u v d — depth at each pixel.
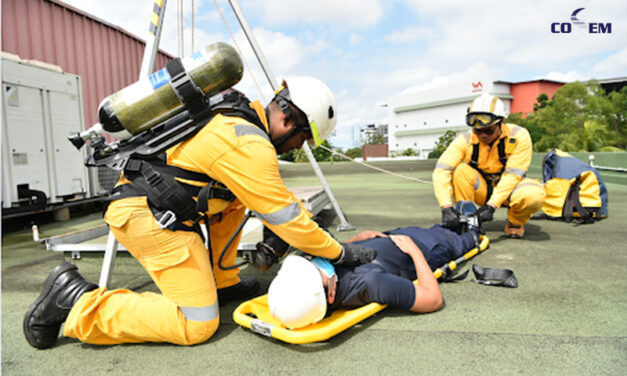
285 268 1.82
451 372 1.56
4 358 1.78
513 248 3.42
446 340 1.82
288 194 1.74
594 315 2.04
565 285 2.50
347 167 20.72
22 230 5.39
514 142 3.44
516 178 3.44
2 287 2.85
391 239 2.33
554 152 4.79
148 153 1.68
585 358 1.63
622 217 4.80
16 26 6.10
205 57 1.64
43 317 1.81
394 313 2.14
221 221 2.31
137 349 1.84
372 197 7.53
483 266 2.93
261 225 3.80
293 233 1.70
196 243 1.81
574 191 4.57
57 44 6.82
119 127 1.67
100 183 6.62
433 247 2.57
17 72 5.14
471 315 2.08
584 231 4.06
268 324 1.84
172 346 1.86
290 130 1.90
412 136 74.44
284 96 1.87
